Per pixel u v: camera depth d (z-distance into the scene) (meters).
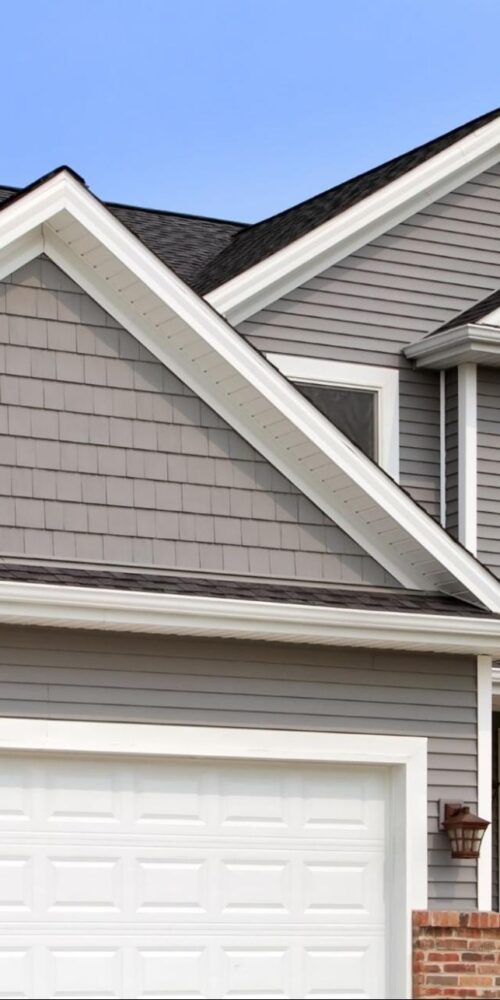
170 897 11.55
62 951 11.17
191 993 11.50
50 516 11.52
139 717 11.52
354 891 12.14
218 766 11.86
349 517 12.55
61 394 11.72
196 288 15.93
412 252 15.90
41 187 11.47
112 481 11.78
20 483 11.47
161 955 11.45
